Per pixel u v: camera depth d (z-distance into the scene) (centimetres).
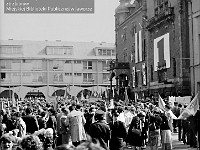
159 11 5316
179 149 1908
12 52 9038
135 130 1691
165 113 1745
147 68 5719
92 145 455
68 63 9194
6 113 1825
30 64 9031
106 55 9425
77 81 9162
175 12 4641
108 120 1700
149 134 1695
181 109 2227
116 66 7038
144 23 6009
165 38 4894
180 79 4450
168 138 1694
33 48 9312
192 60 4275
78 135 1546
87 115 1850
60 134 1647
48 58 9075
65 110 1612
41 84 9025
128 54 7075
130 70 6931
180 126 2253
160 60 5078
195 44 4241
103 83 9225
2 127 1255
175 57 4622
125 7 7656
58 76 9112
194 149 1897
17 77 8919
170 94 4662
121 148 1366
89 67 9300
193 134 1958
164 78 5003
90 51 9550
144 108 2175
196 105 1744
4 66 8881
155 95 5328
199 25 4169
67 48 9325
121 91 6656
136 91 6388
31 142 668
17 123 1412
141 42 6128
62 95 8950
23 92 8256
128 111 1927
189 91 4422
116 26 7869
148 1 5806
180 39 4472
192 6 4278
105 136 1152
